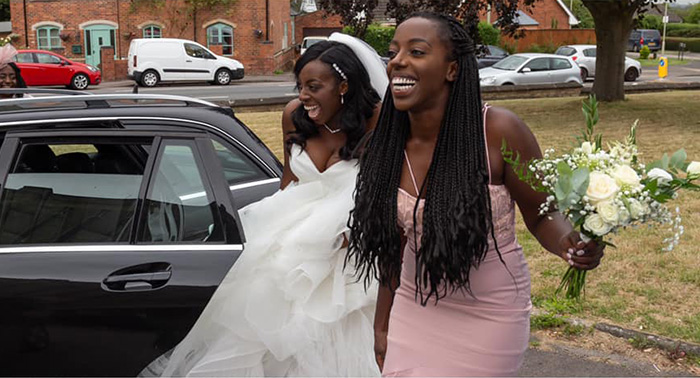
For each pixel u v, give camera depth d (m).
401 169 2.53
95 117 3.45
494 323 2.48
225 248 3.32
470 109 2.40
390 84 2.53
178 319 3.22
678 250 6.32
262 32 35.19
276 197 3.49
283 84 31.41
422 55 2.36
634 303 5.23
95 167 3.45
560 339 4.80
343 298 3.29
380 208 2.55
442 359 2.54
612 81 17.28
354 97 3.38
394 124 2.55
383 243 2.59
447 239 2.36
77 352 3.21
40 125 3.39
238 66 31.41
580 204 2.19
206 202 3.39
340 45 3.38
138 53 29.86
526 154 2.39
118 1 34.44
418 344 2.58
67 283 3.19
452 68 2.41
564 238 2.35
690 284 5.55
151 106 3.66
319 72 3.30
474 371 2.50
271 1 35.53
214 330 3.31
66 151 3.43
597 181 2.14
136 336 3.21
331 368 3.32
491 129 2.39
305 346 3.27
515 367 2.55
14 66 6.05
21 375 3.23
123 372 3.22
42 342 3.20
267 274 3.29
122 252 3.27
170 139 3.49
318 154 3.44
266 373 3.39
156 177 3.41
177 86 30.72
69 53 34.69
